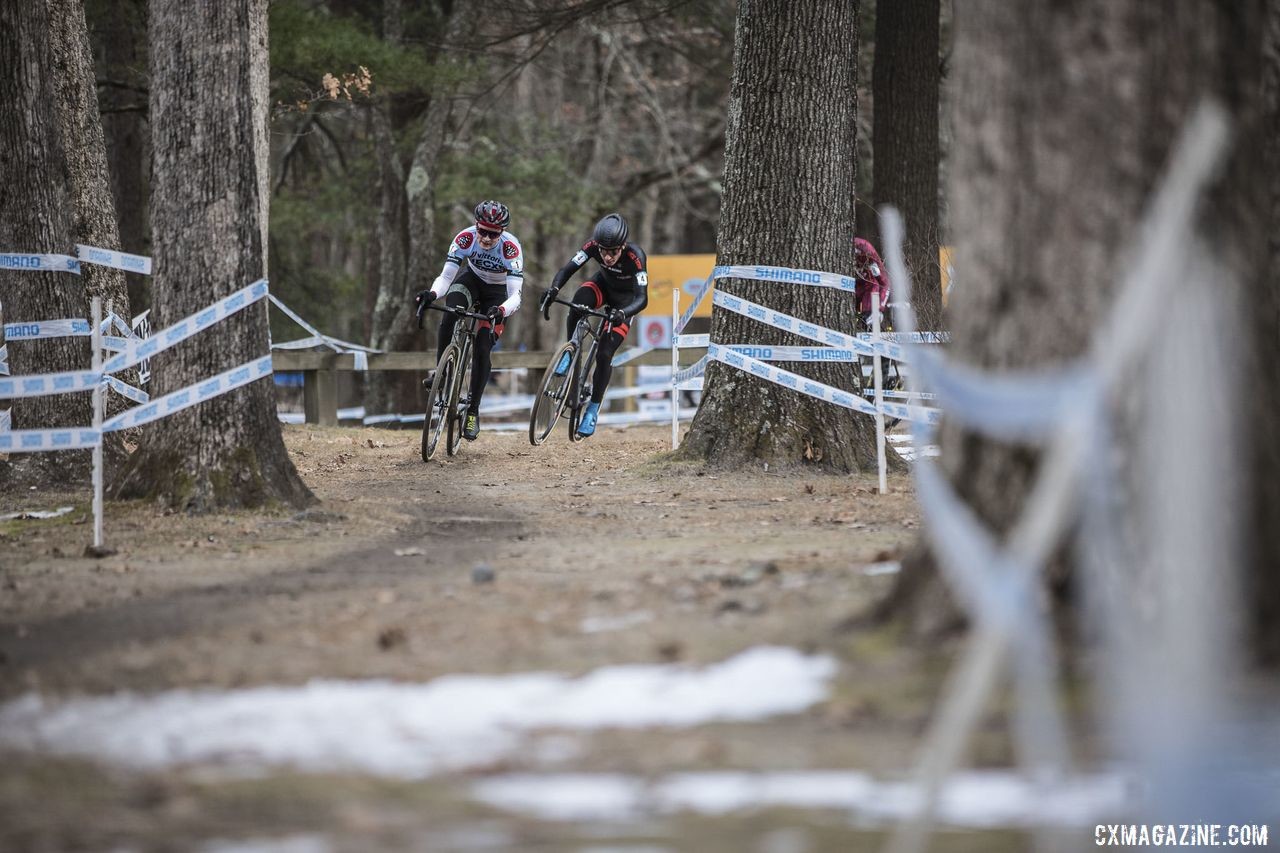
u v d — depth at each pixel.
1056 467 5.55
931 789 5.26
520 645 8.88
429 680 8.20
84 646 9.28
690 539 13.91
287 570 12.27
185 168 15.86
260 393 16.14
